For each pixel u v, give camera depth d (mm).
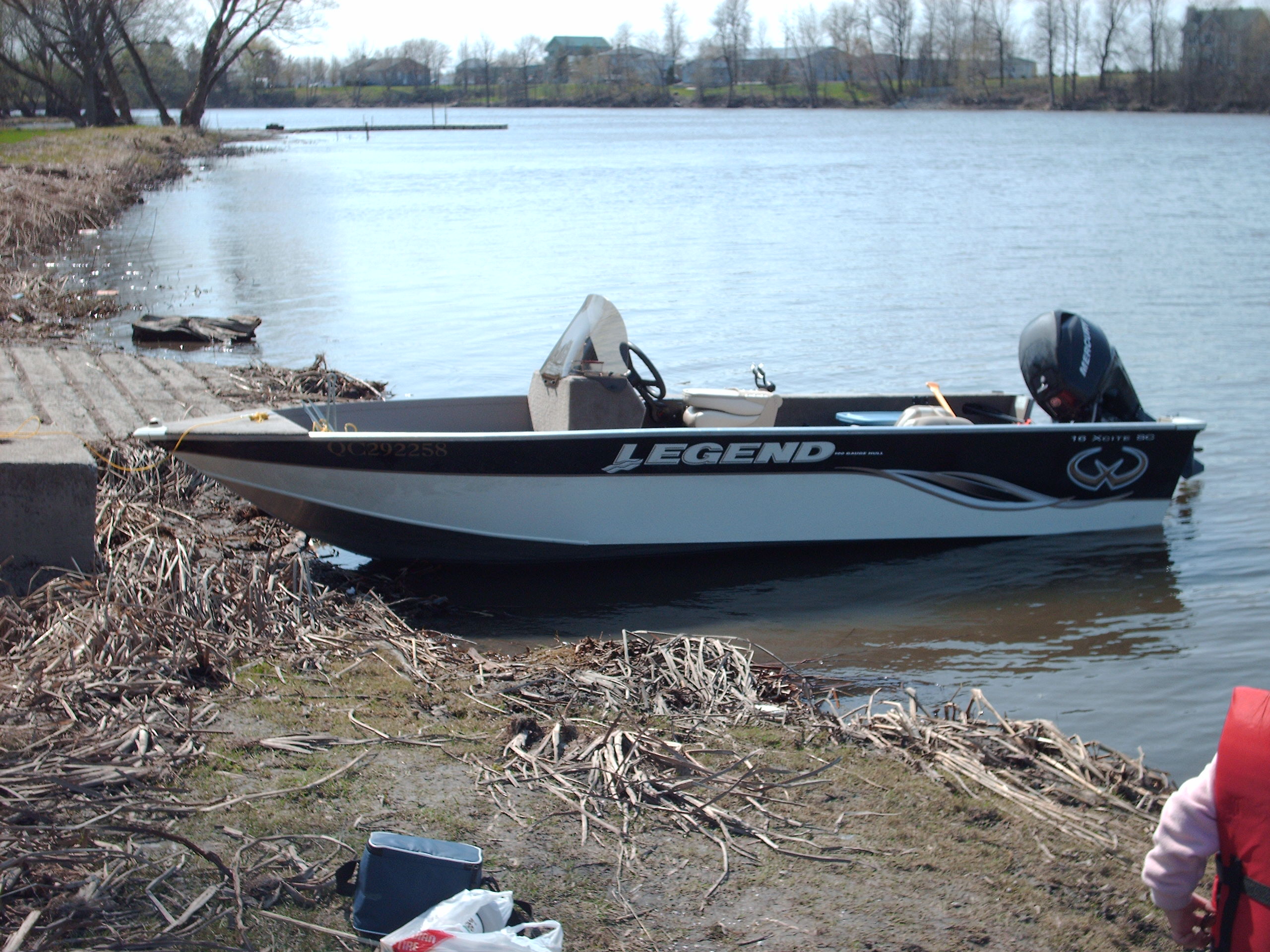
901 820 3857
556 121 123250
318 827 3508
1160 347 13289
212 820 3482
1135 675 5758
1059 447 7559
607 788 3912
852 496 7289
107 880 3070
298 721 4270
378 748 4109
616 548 7105
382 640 5414
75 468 5551
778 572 7285
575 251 22359
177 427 6508
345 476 6562
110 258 21531
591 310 7363
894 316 15469
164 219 28734
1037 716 5301
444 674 5020
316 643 5191
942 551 7637
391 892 2971
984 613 6590
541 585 7008
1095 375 7773
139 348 13484
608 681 4996
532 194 35906
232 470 6555
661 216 29047
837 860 3566
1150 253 21047
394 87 186125
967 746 4555
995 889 3467
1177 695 5543
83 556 5660
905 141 70688
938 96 135000
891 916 3271
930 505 7469
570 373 7254
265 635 5148
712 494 7051
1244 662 5918
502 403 7938
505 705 4672
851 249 22297
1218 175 40750
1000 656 5988
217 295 17625
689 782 3980
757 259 21109
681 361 13047
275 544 7012
